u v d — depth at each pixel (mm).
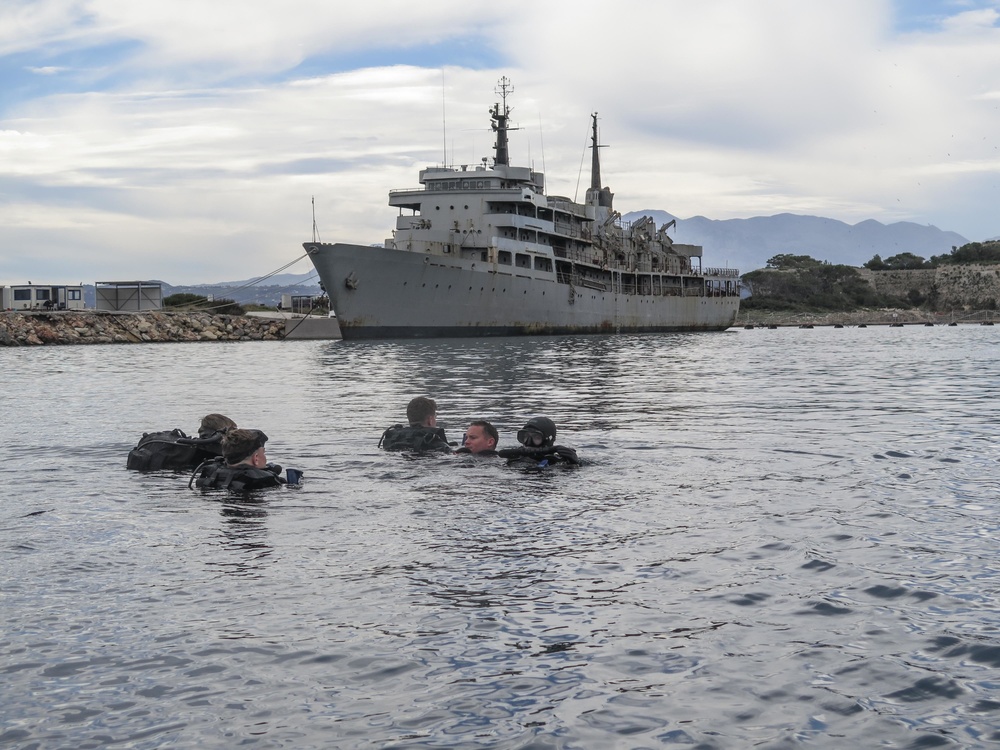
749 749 3918
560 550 6969
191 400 20766
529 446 11047
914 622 5379
